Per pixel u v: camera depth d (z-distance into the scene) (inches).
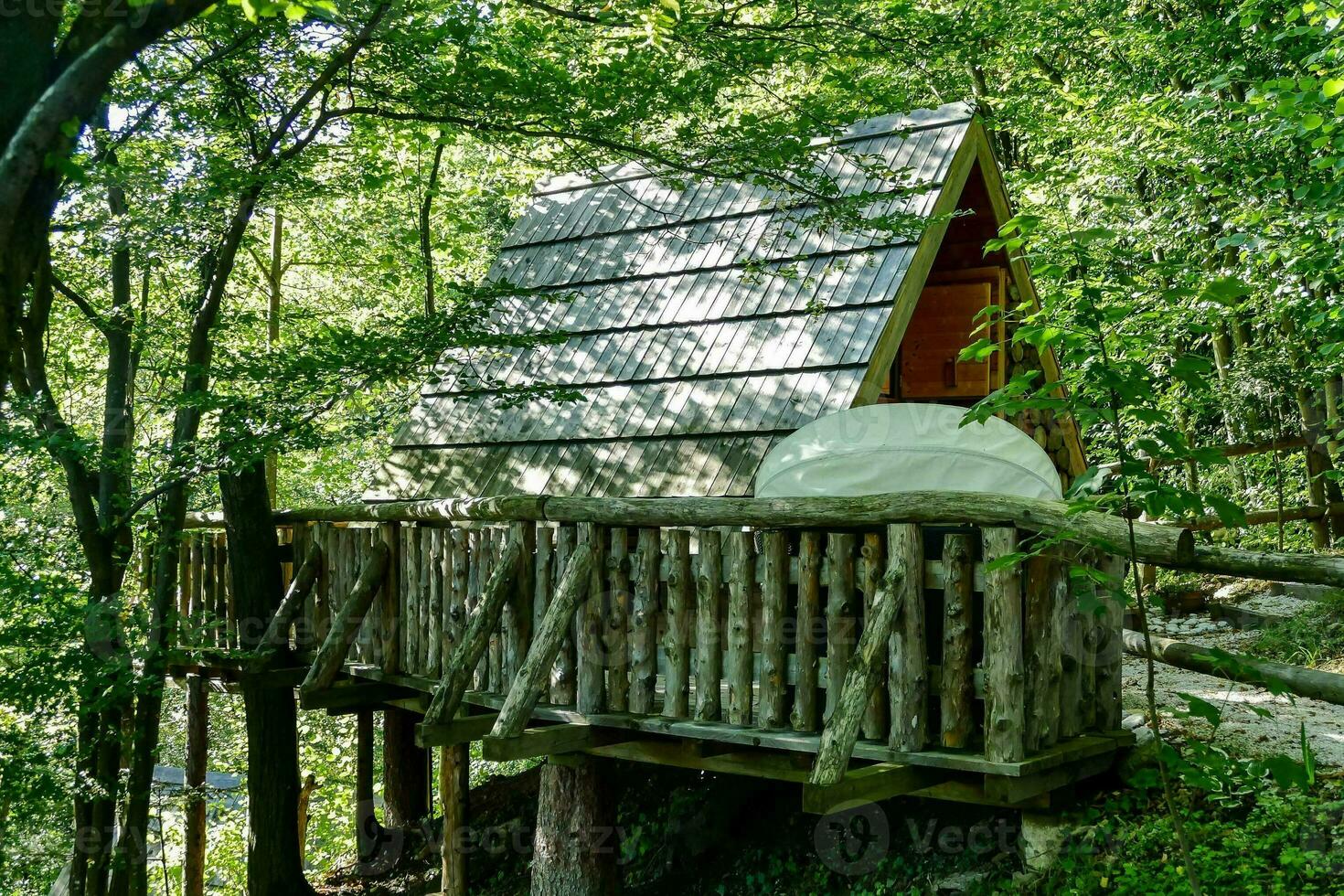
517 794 437.1
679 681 260.5
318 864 568.1
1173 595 496.4
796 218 371.6
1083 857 227.6
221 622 378.9
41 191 145.6
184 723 579.5
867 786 214.2
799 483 255.4
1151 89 565.9
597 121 332.5
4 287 142.6
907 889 263.3
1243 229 380.8
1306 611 408.2
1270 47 468.8
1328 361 445.4
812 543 240.1
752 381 330.3
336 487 725.9
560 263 421.7
